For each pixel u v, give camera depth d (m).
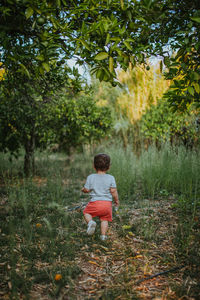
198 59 2.16
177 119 5.97
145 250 2.46
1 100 5.36
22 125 6.20
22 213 3.47
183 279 1.95
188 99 2.36
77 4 2.19
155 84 6.92
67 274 2.02
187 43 1.99
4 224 3.08
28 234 2.69
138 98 7.34
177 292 1.77
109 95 8.45
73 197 4.68
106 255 2.40
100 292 1.80
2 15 1.78
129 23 2.02
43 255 2.35
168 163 5.28
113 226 3.19
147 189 4.87
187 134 5.59
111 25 1.91
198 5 1.96
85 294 1.79
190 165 4.67
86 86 3.25
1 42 2.05
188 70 2.12
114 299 1.73
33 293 1.77
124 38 2.07
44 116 6.37
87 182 2.99
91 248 2.55
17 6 1.80
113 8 2.00
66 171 6.98
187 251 2.29
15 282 1.83
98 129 7.68
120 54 1.96
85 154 8.31
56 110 6.05
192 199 3.82
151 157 5.66
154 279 1.96
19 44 2.16
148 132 6.87
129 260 2.28
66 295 1.76
